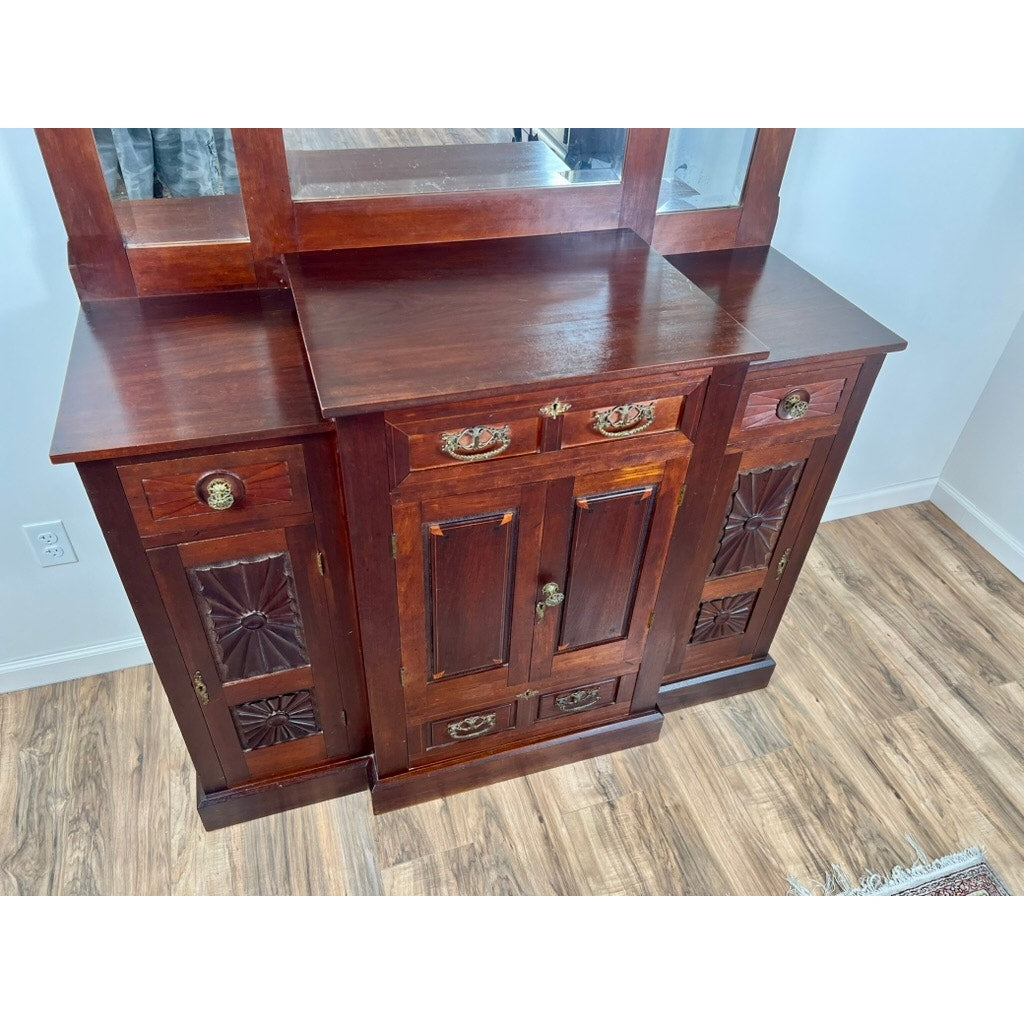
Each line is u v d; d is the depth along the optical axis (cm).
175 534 111
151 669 181
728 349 109
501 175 129
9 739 166
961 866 154
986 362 212
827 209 168
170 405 104
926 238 181
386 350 105
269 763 150
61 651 173
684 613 162
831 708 183
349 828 155
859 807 164
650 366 105
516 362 104
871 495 235
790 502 151
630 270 128
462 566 124
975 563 224
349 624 133
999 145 170
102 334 117
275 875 147
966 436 228
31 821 153
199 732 138
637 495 126
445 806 160
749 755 172
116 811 155
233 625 126
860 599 211
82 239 117
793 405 133
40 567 158
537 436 111
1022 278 196
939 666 194
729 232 151
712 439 123
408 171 124
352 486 106
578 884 149
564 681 153
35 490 148
